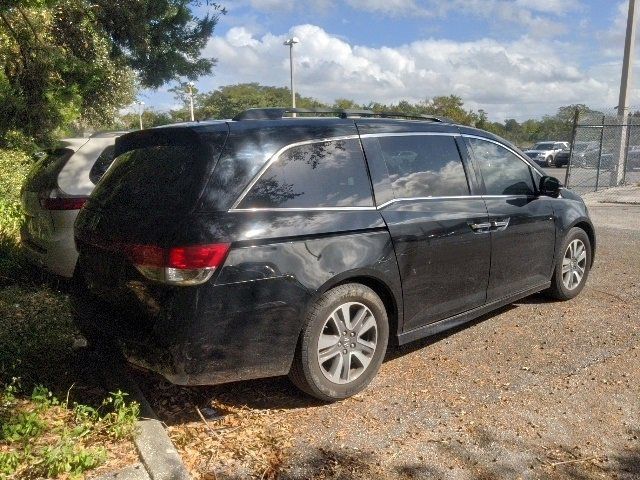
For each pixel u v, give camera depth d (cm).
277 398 410
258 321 357
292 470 325
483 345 502
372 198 418
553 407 396
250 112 405
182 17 1423
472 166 502
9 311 534
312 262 375
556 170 3195
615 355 479
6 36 966
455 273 468
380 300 415
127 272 362
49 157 629
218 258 342
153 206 362
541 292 621
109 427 353
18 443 337
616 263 789
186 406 397
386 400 406
